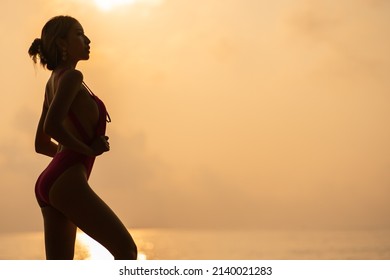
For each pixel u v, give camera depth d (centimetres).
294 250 6856
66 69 513
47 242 507
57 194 496
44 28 530
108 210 500
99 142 510
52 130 486
